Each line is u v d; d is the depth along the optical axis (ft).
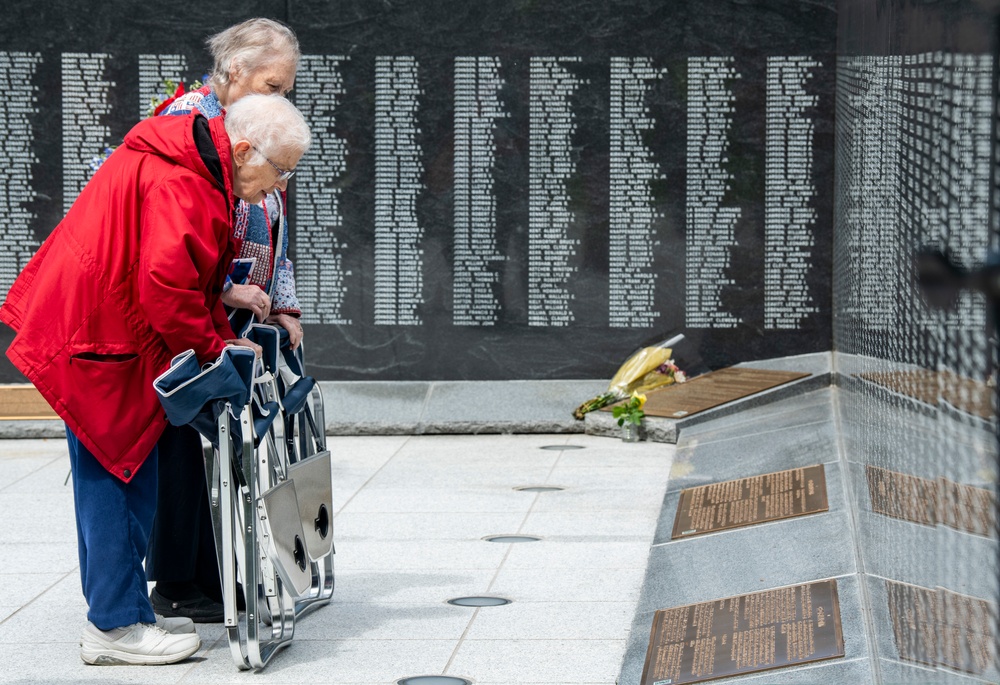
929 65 20.53
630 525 56.13
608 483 66.74
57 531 56.39
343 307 89.25
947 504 18.92
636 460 74.23
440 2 86.89
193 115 35.83
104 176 35.94
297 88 87.86
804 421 72.28
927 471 21.15
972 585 16.89
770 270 87.51
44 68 87.20
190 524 41.78
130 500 37.01
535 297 88.58
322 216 88.69
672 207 87.51
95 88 87.35
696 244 87.76
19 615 42.86
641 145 87.30
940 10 18.97
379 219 88.58
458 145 87.86
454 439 83.66
